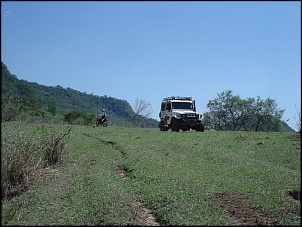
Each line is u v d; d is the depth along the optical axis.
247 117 56.78
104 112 30.66
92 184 9.20
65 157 12.62
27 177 9.32
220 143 16.19
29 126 21.05
